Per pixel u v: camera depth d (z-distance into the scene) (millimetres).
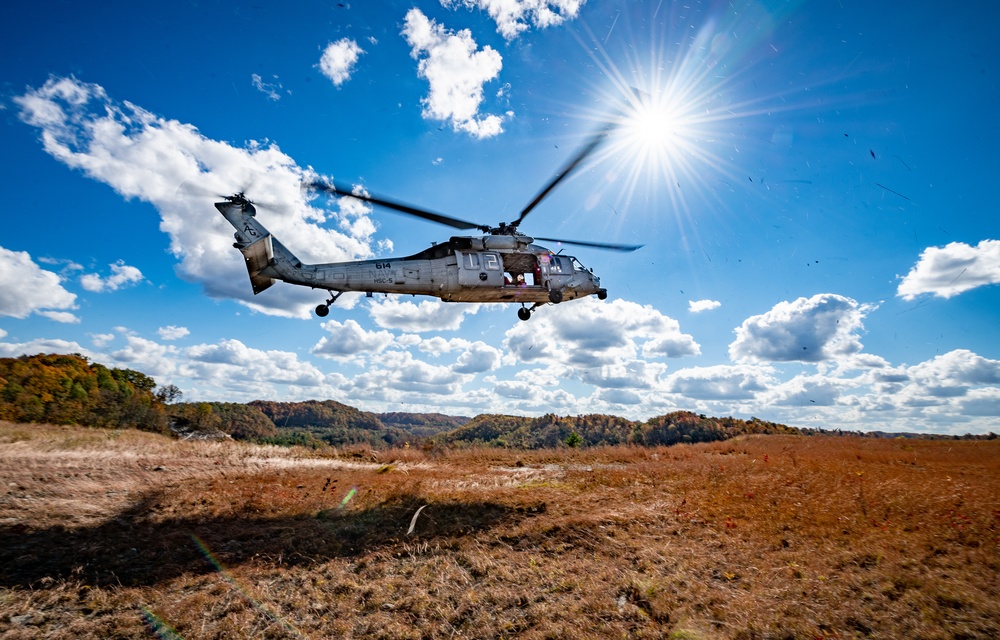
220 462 14203
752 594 5355
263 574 6410
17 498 8391
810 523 7766
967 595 5008
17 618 5074
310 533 7895
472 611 5387
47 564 6254
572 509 9055
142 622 5121
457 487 11453
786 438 27156
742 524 7840
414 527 8219
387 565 6766
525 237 13977
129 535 7441
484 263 13359
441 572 6465
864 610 4836
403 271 12727
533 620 5109
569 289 14609
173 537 7539
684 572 6051
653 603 5250
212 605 5520
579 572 6242
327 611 5492
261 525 8391
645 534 7598
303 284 12273
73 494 9070
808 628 4551
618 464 16422
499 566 6531
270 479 12000
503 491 10820
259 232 11766
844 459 16766
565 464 16609
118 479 10680
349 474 13227
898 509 8367
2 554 6312
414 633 4988
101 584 5938
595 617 5062
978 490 9758
